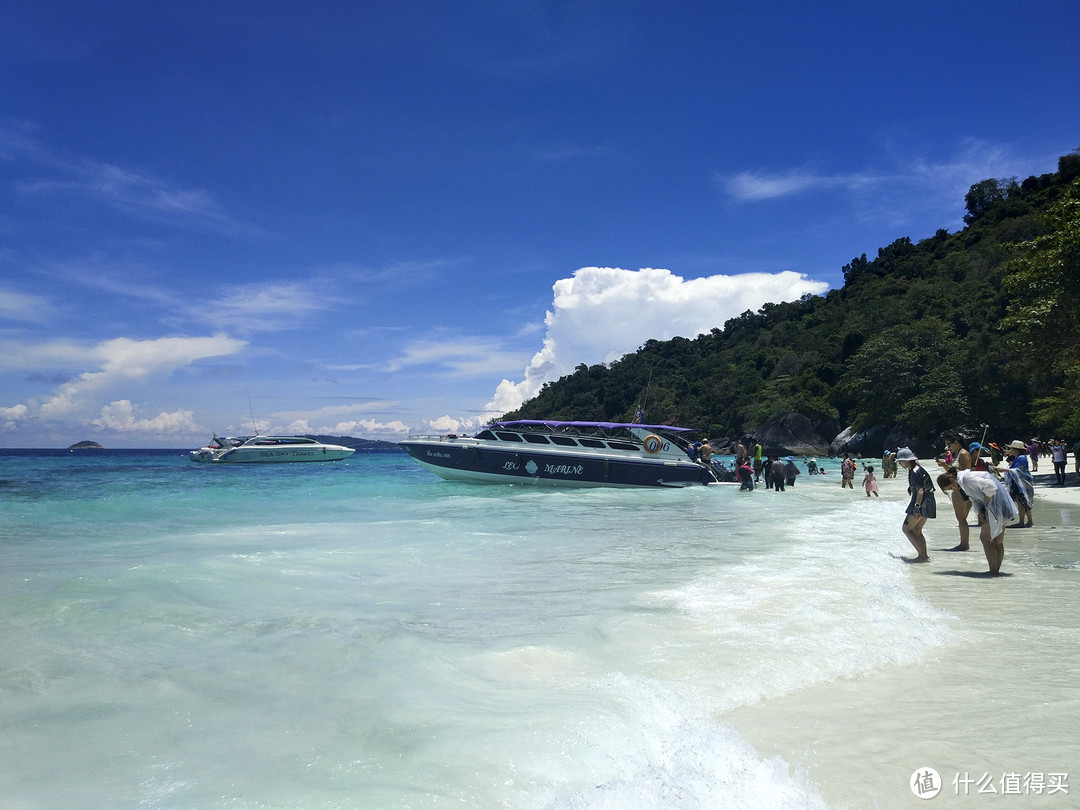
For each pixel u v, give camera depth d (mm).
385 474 31281
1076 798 2369
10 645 4262
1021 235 81438
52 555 8016
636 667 3908
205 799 2393
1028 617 5152
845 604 5492
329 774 2574
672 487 21281
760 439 69250
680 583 6461
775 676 3729
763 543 9453
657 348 141875
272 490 20266
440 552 8453
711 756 2686
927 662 4051
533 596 5914
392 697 3422
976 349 50438
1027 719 3145
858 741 2898
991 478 7098
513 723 3039
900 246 113125
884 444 59219
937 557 8156
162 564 7016
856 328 80625
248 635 4531
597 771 2584
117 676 3738
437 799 2363
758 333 123875
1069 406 23516
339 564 7438
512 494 19328
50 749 2834
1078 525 11023
